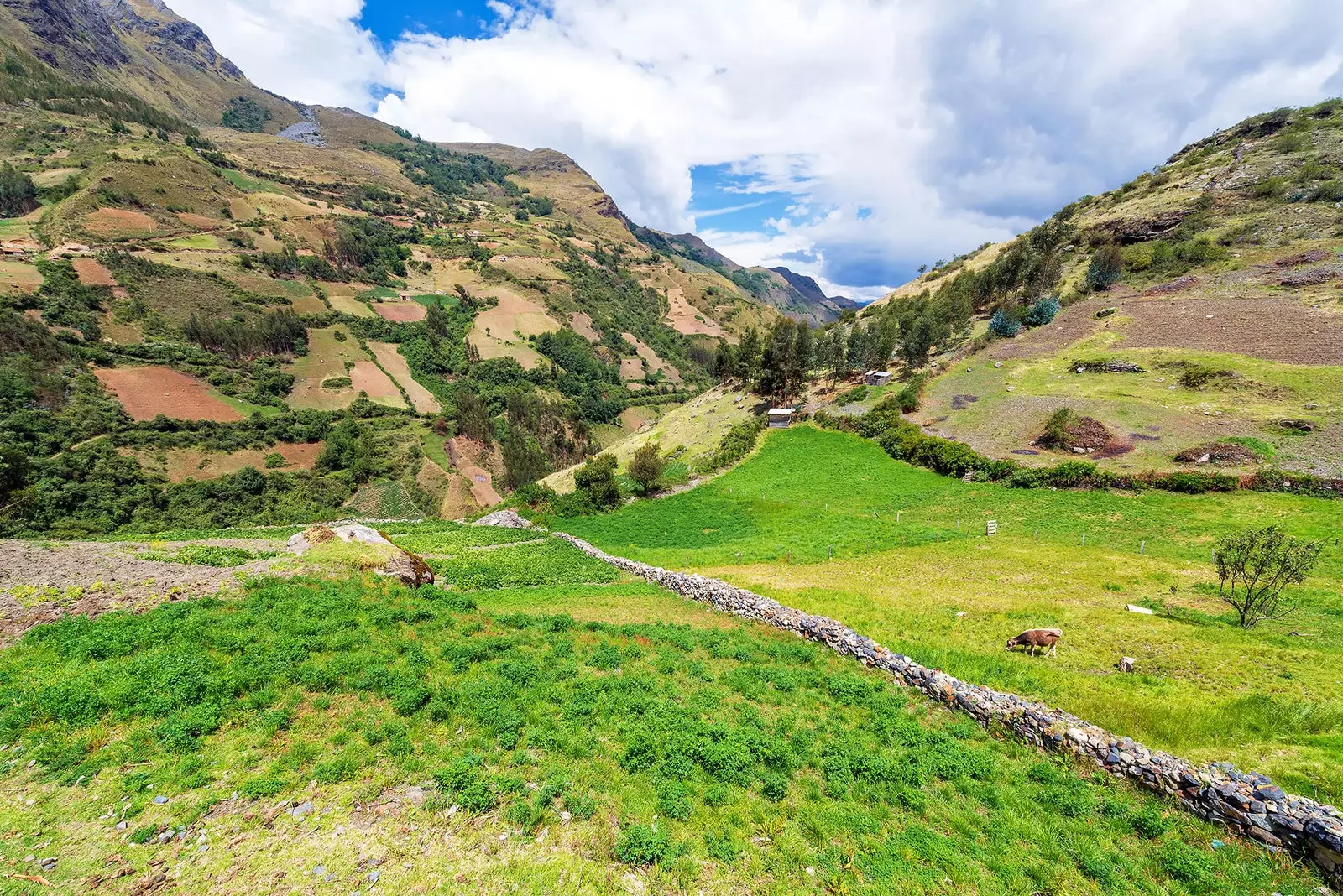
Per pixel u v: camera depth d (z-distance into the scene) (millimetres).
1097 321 80312
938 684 16891
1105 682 17453
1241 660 17797
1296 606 22578
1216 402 52938
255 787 9781
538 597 28375
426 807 9844
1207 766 11898
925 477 57250
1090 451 50344
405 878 8422
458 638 17797
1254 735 13383
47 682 11961
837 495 57750
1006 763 13438
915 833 10594
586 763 11805
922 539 40000
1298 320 62844
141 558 20984
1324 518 34219
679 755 12102
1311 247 76812
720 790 11219
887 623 24078
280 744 11148
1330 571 26766
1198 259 85688
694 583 29266
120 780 9680
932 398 73375
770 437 79125
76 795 9281
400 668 14789
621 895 8570
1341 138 94062
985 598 27094
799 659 20125
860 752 13383
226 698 12031
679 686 16766
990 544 37094
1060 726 14031
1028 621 23281
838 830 10648
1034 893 9383
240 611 16938
